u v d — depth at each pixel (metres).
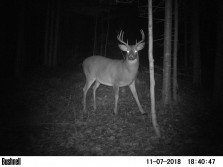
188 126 7.95
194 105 9.91
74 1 18.56
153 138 7.13
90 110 9.71
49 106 10.30
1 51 22.69
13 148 6.82
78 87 12.80
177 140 7.04
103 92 11.80
